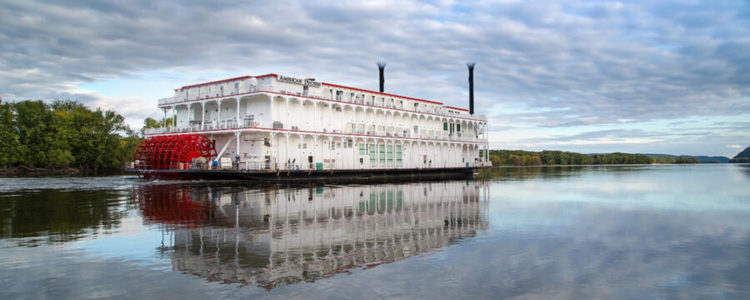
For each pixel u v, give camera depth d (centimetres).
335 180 6106
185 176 5503
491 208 2903
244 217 2341
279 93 5644
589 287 1229
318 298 1112
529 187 4978
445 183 5731
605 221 2348
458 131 9069
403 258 1506
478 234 1955
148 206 2745
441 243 1756
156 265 1380
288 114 5888
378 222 2264
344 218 2380
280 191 4009
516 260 1494
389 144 7444
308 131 6012
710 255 1588
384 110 7262
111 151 9494
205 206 2778
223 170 5112
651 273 1362
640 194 4062
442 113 8406
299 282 1234
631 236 1925
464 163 9088
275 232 1933
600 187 5012
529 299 1133
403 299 1116
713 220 2409
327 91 6475
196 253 1534
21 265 1369
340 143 6650
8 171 8512
